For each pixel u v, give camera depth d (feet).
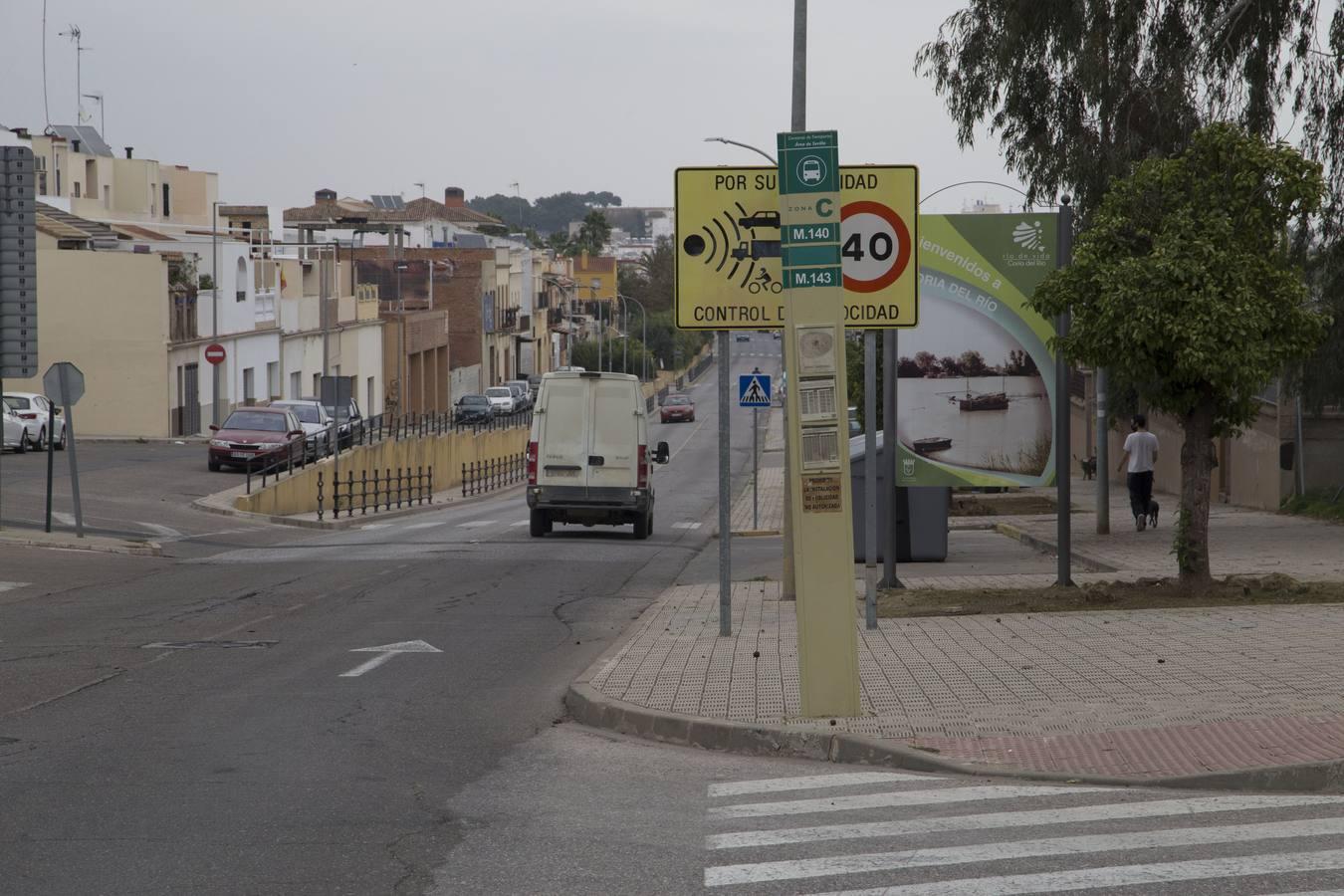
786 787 25.96
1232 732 27.96
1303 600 46.85
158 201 255.50
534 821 23.52
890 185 42.34
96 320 176.14
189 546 83.61
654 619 49.24
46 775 26.94
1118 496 115.24
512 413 277.23
